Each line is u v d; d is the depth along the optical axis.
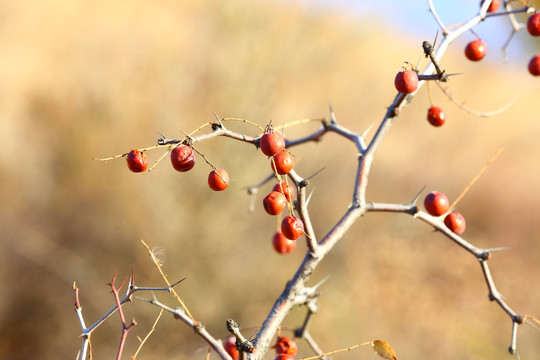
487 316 7.33
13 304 6.30
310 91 8.18
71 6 9.28
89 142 7.00
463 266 7.98
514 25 2.54
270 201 1.64
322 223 8.16
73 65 7.75
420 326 6.94
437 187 9.94
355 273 7.56
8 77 7.47
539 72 2.67
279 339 2.02
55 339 6.28
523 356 6.66
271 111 7.46
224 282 6.73
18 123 7.14
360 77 9.22
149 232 6.67
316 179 8.29
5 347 6.09
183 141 1.54
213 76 7.34
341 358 6.34
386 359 1.67
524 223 9.34
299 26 7.78
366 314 7.01
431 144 10.52
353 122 9.14
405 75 1.79
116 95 7.21
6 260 6.39
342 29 8.51
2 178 6.80
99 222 6.71
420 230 8.66
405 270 7.71
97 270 6.59
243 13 7.57
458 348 6.65
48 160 6.98
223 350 1.61
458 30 2.10
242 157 7.06
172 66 7.38
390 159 10.05
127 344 6.29
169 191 6.80
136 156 1.55
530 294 7.71
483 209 9.88
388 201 9.35
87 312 6.45
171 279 6.61
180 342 6.43
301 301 1.64
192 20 8.48
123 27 8.63
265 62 7.48
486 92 12.52
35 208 6.72
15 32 8.38
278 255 7.33
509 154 11.09
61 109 7.29
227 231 6.84
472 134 10.96
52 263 6.47
